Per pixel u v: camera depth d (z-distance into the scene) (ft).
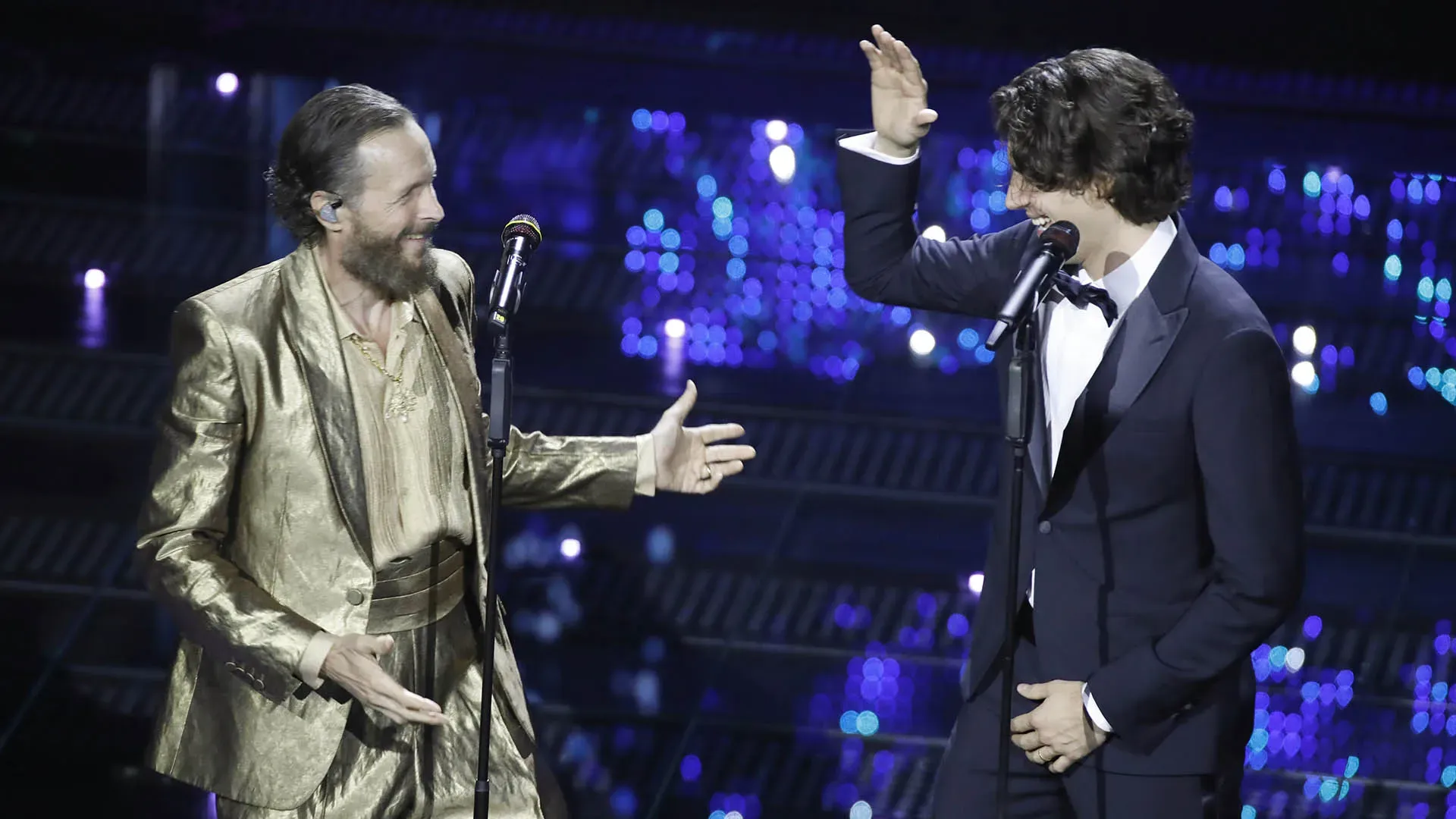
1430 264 79.71
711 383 67.82
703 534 60.70
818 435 65.31
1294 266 78.79
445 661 33.30
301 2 100.17
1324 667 55.16
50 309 68.85
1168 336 29.60
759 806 46.68
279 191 31.83
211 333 30.96
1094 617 30.81
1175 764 30.48
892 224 34.53
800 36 104.32
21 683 49.90
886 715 51.62
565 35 100.63
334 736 31.48
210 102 85.97
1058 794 32.81
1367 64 104.63
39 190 77.10
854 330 73.15
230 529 31.94
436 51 96.12
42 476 60.03
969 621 56.75
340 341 31.81
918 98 33.58
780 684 52.95
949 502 62.54
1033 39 104.83
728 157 85.51
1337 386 69.77
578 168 83.66
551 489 35.17
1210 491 29.32
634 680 52.60
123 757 47.03
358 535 31.53
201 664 32.27
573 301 72.79
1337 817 47.65
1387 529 61.67
